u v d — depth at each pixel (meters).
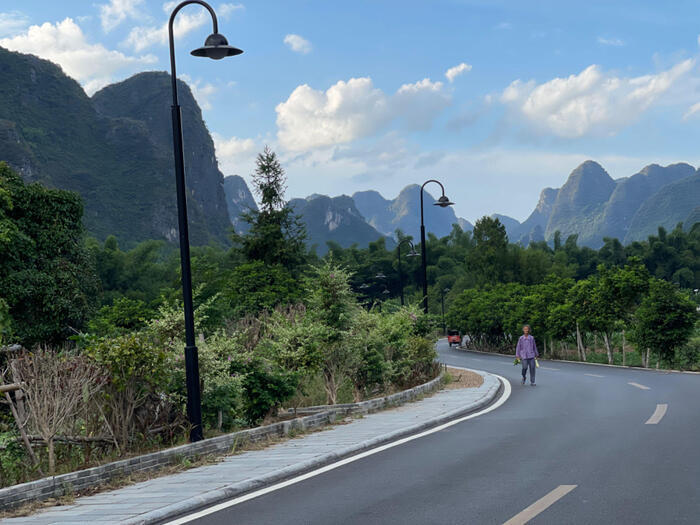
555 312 39.66
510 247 108.44
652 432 9.88
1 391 8.21
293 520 5.75
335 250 157.25
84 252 29.11
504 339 57.78
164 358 9.73
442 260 152.25
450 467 7.88
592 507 5.73
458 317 66.75
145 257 104.69
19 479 7.68
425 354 20.94
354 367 15.75
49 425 8.23
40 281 25.88
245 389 11.80
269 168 46.81
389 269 152.00
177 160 10.37
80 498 7.04
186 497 6.63
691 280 150.12
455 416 13.24
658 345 28.28
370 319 17.39
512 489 6.55
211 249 111.12
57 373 8.56
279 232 45.72
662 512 5.49
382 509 5.99
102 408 9.30
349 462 8.54
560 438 9.73
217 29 10.76
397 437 10.62
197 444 9.22
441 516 5.65
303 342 13.48
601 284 33.81
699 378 20.50
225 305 31.55
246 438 10.26
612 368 29.52
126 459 8.23
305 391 16.72
